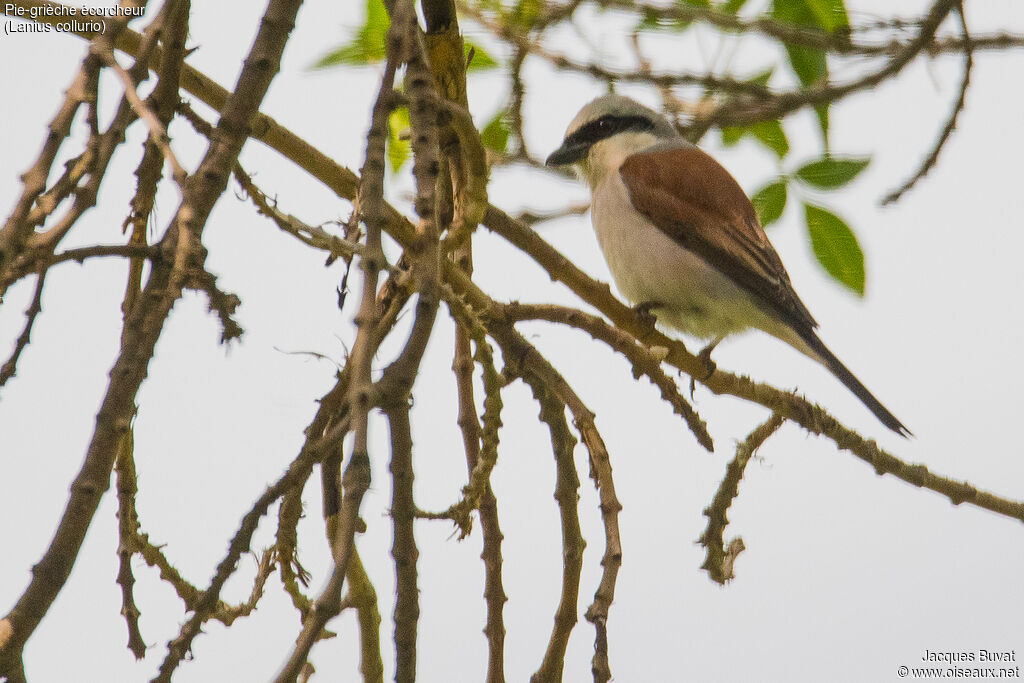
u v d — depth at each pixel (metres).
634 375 6.59
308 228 4.89
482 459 4.92
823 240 8.55
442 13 6.47
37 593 3.57
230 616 4.99
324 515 5.21
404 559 3.88
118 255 3.91
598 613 5.29
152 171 4.97
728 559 7.43
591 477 5.88
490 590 5.58
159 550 5.11
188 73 5.98
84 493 3.65
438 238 3.92
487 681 5.53
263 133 6.04
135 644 5.03
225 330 3.75
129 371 3.74
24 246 3.73
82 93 3.88
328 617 3.14
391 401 3.72
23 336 3.99
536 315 6.13
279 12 4.30
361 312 3.62
